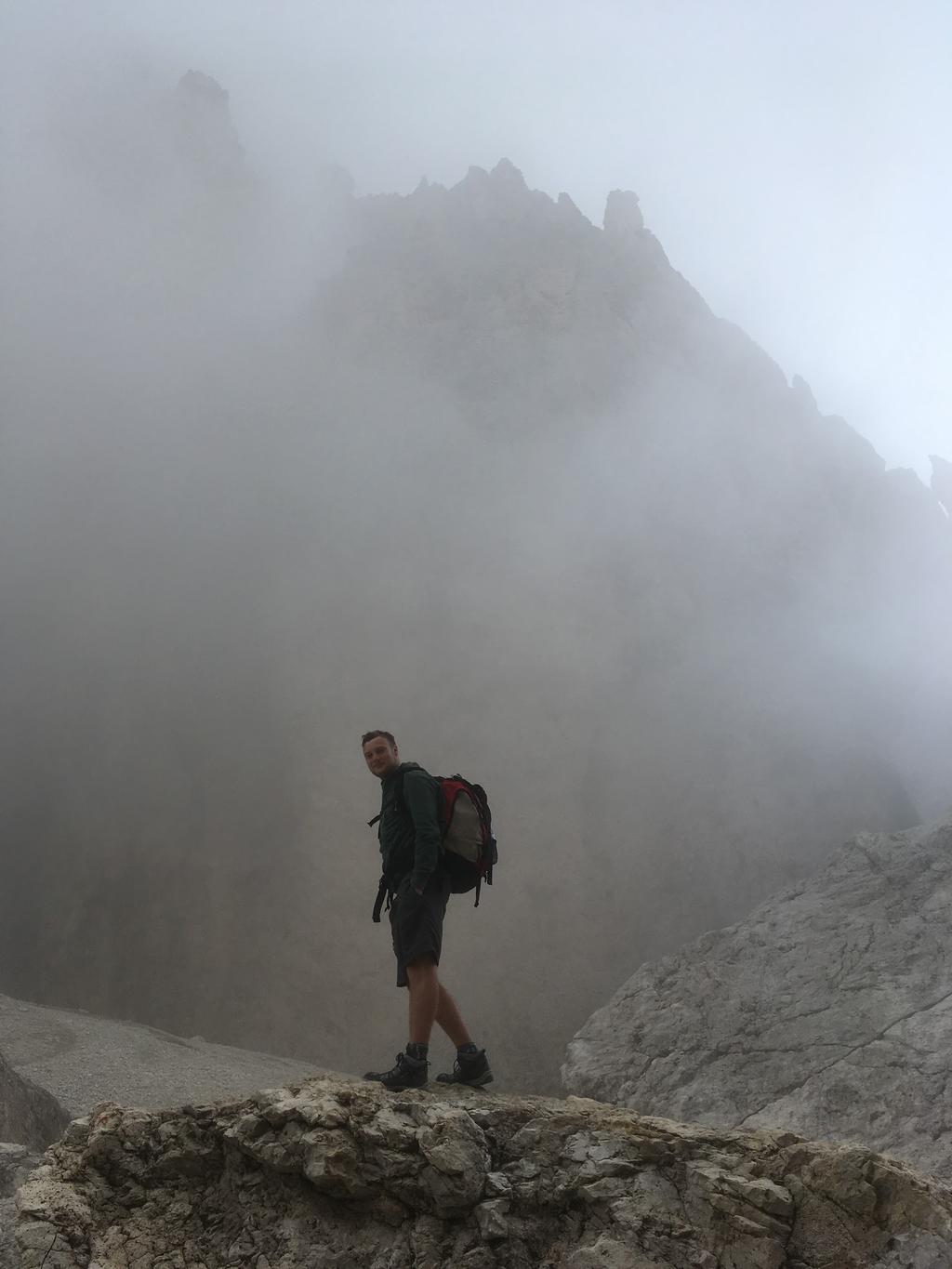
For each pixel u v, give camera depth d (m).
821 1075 13.24
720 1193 2.93
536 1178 3.10
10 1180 4.96
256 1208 3.16
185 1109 3.47
